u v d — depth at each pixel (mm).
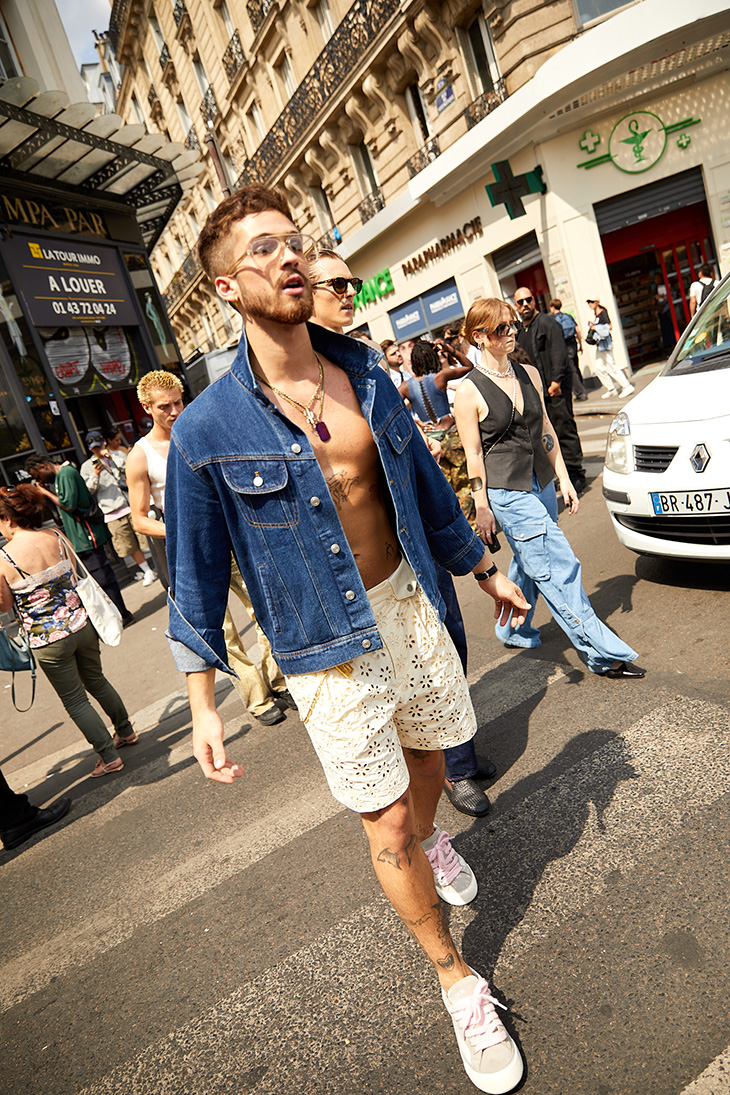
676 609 3814
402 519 1707
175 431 1585
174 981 2336
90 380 10750
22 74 11633
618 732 2875
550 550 3258
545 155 13766
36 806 4020
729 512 3473
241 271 1472
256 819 3215
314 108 19219
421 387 6039
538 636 3967
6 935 2938
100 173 10703
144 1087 1938
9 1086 2096
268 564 1606
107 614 4242
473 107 14695
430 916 1698
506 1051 1623
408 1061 1772
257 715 4195
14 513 4008
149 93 31156
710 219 13344
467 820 2650
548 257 14594
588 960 1881
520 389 3275
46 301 10172
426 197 16641
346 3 17094
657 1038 1619
